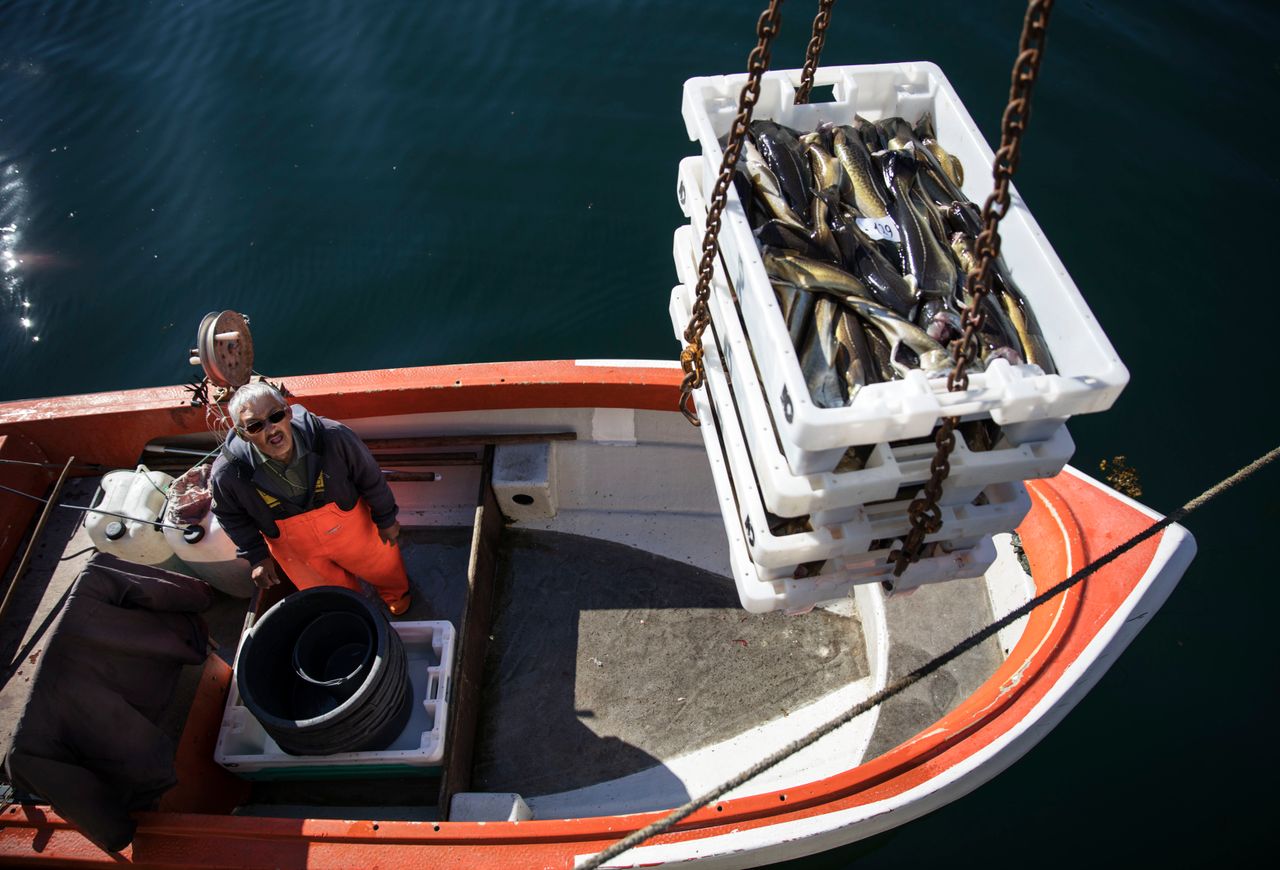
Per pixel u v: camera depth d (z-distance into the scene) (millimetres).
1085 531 3406
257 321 6164
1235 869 3787
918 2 7469
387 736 3250
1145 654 4488
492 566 4137
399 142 7020
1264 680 4383
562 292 6215
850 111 2807
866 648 3895
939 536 2281
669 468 4254
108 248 6609
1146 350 5570
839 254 2473
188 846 2783
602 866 2738
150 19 8320
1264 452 5168
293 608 3172
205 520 3666
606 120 7031
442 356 5945
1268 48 7113
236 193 6832
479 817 3123
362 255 6441
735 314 2420
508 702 3875
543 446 4125
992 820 3930
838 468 2234
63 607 2643
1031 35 1510
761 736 3721
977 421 2256
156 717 2938
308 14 8102
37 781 2469
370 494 3264
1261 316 5688
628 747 3736
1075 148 6516
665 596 4164
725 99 2725
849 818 2809
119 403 3838
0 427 3758
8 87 7746
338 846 2768
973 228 2490
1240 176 6336
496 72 7387
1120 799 3998
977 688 3486
